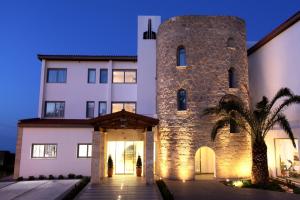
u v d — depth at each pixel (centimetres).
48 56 2748
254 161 1858
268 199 1443
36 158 2319
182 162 2131
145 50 2772
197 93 2200
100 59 2803
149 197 1545
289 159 1953
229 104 1872
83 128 2380
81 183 1820
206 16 2302
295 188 1677
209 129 2153
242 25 2380
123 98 2784
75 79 2791
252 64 2506
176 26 2316
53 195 1631
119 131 2306
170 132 2209
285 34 2041
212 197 1502
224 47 2270
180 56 2305
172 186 1844
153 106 2678
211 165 2506
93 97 2773
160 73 2383
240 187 1786
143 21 2844
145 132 2002
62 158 2333
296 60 1909
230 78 2289
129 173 2333
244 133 2181
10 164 3075
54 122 2414
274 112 1920
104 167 2134
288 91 1747
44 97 2744
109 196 1565
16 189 1817
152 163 1883
